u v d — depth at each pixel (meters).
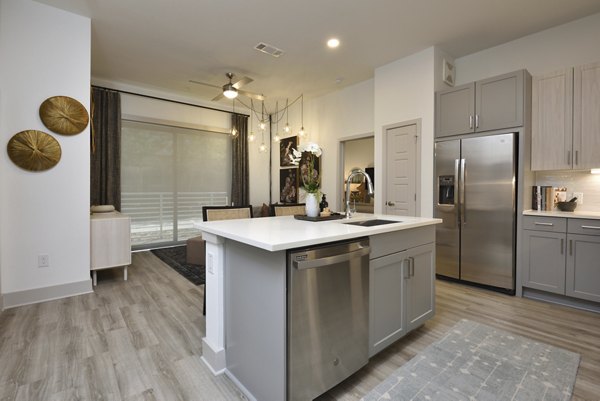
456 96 3.58
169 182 5.79
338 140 5.54
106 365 1.89
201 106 6.15
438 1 2.91
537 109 3.23
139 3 2.96
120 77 4.95
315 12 3.12
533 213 3.06
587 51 3.17
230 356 1.81
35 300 2.90
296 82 5.15
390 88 4.30
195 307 2.83
